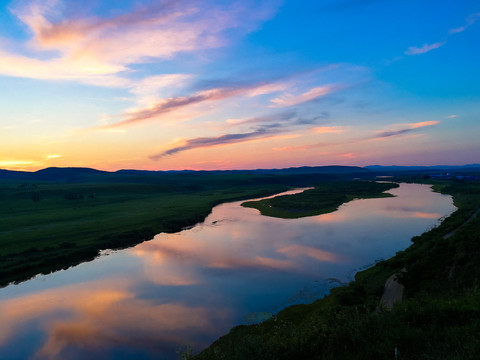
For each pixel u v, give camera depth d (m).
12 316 35.31
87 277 48.94
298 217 101.56
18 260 55.44
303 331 13.77
